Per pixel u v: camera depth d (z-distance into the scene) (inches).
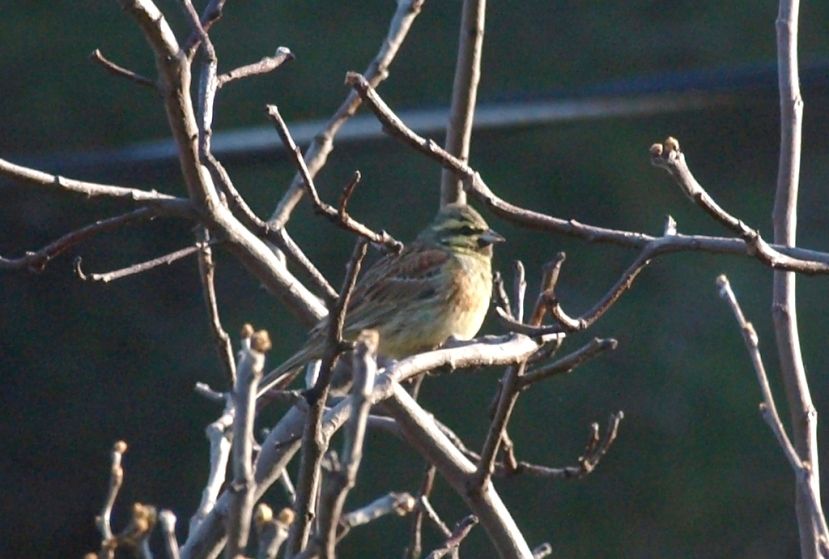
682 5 765.9
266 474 239.9
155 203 226.8
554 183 723.4
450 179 326.0
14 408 724.7
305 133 444.1
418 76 722.2
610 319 693.9
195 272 727.1
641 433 684.1
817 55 755.4
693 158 740.0
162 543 523.5
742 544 676.1
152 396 720.3
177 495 711.7
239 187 671.1
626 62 759.1
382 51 276.7
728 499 679.1
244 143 343.0
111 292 728.3
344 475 143.3
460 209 326.3
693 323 699.4
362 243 176.9
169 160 356.2
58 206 730.2
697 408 685.9
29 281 725.9
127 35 720.3
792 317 226.2
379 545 640.4
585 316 204.2
